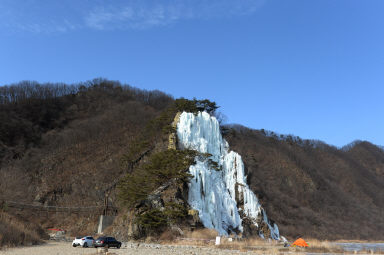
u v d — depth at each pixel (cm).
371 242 11294
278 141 19562
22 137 11594
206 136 8319
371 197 17975
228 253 3275
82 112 14875
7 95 14400
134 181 6006
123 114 14088
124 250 3659
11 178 9119
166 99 18625
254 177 11519
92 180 9169
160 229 5309
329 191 15312
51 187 9056
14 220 5491
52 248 3953
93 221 7456
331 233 11394
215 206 6456
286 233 9738
